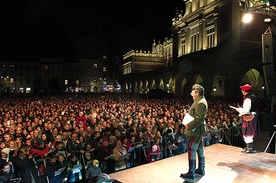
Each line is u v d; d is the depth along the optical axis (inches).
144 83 2628.0
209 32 1590.8
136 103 960.9
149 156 405.4
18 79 3272.6
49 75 3388.3
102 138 404.2
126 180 221.9
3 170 286.4
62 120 566.6
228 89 1342.3
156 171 243.4
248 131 303.1
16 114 625.0
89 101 1099.9
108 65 3757.4
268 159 278.1
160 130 507.8
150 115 612.7
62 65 3452.3
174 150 438.6
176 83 1924.2
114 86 3762.3
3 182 278.8
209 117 571.2
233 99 1098.7
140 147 409.1
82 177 355.3
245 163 263.9
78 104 918.4
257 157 284.8
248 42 1387.8
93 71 3622.0
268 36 262.5
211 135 497.4
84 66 3585.1
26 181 297.0
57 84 3233.3
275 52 263.3
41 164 321.1
